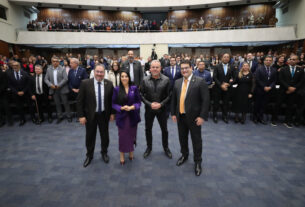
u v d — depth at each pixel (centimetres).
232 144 347
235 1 1584
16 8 1472
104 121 283
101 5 1689
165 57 823
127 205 194
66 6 1700
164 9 1833
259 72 452
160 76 288
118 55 1734
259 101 463
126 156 307
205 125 460
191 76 252
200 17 1836
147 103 284
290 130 420
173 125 463
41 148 335
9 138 382
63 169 266
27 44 1495
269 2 1611
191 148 332
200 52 1689
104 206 193
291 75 433
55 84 477
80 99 269
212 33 1563
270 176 246
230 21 1572
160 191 216
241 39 1483
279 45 1435
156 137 387
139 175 250
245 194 211
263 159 291
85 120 275
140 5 1722
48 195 211
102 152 293
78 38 1584
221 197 206
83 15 1823
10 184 231
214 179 240
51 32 1533
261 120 473
